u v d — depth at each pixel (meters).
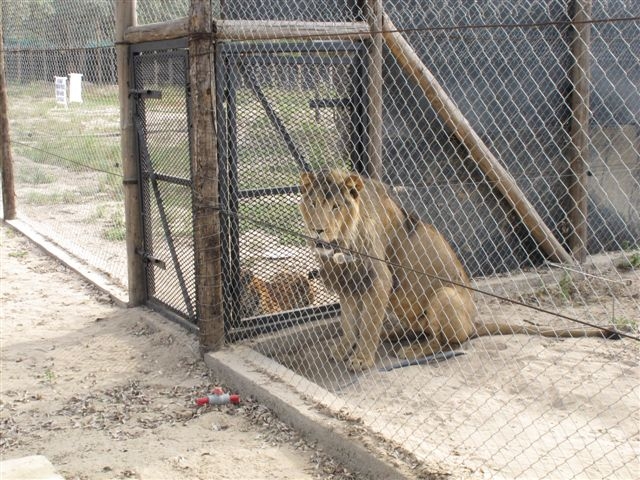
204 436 6.12
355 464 5.75
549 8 8.44
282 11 7.30
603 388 6.45
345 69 7.39
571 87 8.63
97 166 10.23
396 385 6.70
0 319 7.95
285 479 5.70
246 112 7.00
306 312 7.39
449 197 8.28
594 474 5.58
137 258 7.99
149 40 7.44
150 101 7.62
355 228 6.68
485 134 8.34
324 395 6.28
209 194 6.83
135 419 6.33
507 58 8.35
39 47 10.45
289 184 7.22
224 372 6.72
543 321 7.68
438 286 7.05
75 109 10.01
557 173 8.75
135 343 7.39
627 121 8.99
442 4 8.00
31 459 5.15
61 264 9.38
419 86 7.84
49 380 6.86
